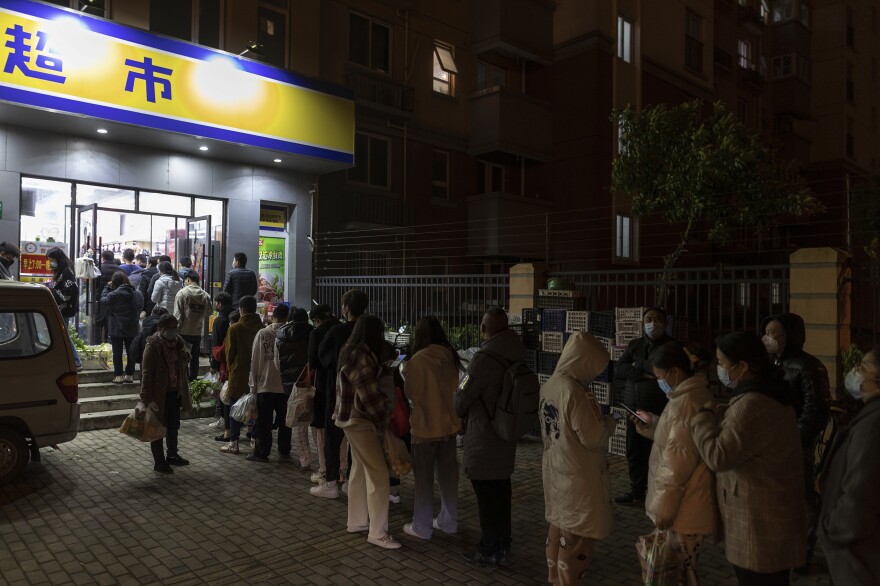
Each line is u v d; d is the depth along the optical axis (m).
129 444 7.59
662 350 3.32
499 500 4.36
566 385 3.56
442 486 5.02
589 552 3.60
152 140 10.59
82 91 9.10
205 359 11.00
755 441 2.76
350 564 4.41
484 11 17.39
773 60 26.72
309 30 13.48
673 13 20.27
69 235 10.37
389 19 15.82
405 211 15.84
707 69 21.84
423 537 4.89
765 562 2.74
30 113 8.97
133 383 9.11
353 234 14.77
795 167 13.28
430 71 16.73
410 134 16.20
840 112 27.39
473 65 17.83
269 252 13.17
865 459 2.44
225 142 10.73
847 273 6.75
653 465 3.25
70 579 4.12
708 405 3.07
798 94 26.17
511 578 4.21
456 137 17.17
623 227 18.53
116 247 11.02
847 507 2.45
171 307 9.80
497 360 4.25
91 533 4.90
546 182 18.52
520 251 17.14
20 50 8.54
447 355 5.01
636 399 5.66
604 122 17.66
